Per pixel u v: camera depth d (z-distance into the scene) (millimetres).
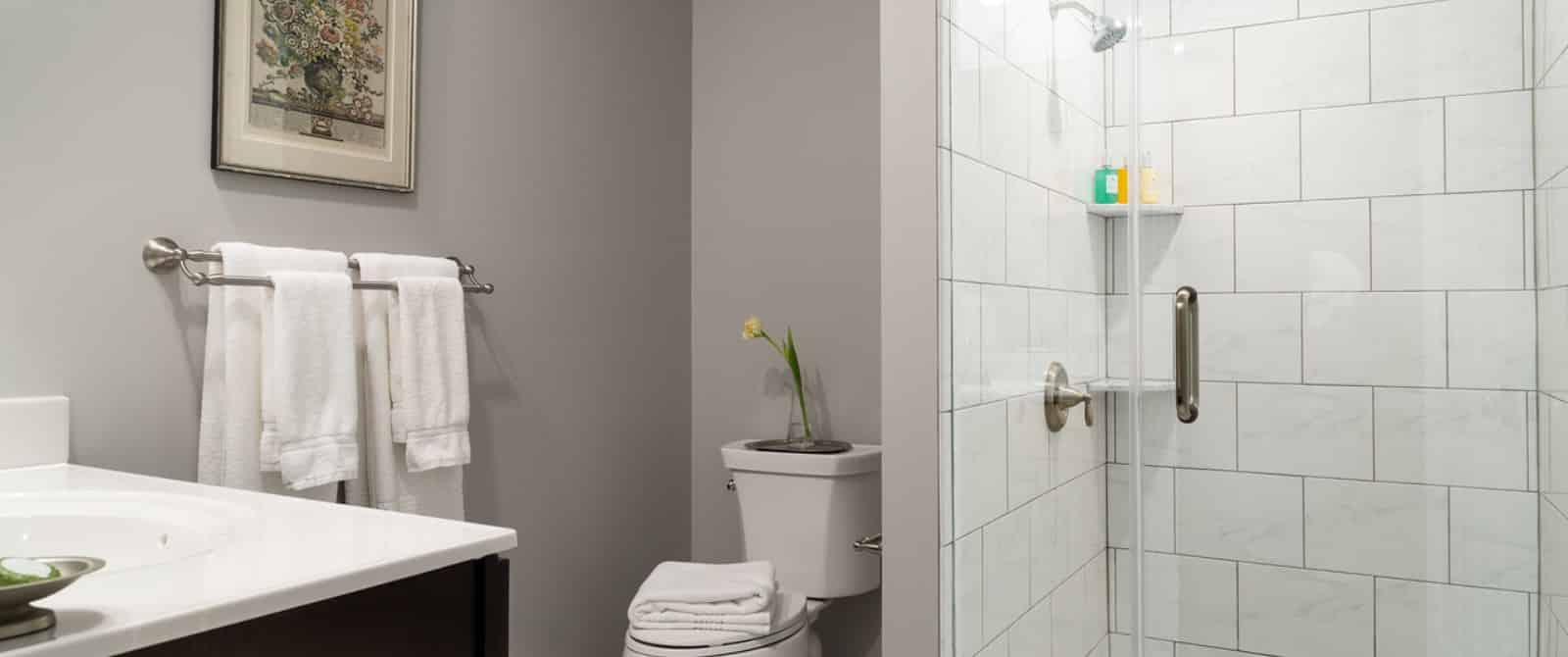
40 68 1546
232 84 1801
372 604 963
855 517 2543
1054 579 2041
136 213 1672
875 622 2695
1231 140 1963
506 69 2383
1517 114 1745
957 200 1748
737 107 2953
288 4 1893
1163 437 2027
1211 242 1980
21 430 1489
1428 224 1807
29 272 1536
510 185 2389
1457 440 1784
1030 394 1980
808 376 2824
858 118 2756
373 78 2049
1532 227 1731
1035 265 2002
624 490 2738
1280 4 1926
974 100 1806
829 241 2795
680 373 2961
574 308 2574
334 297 1825
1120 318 2145
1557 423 1658
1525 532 1731
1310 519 1889
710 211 2990
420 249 2166
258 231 1856
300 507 1248
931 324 1705
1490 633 1758
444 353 2059
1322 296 1882
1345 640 1863
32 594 711
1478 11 1776
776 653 2117
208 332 1727
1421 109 1814
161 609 794
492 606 1096
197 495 1316
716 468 2965
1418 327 1812
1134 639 2057
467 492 2268
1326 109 1885
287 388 1730
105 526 1240
